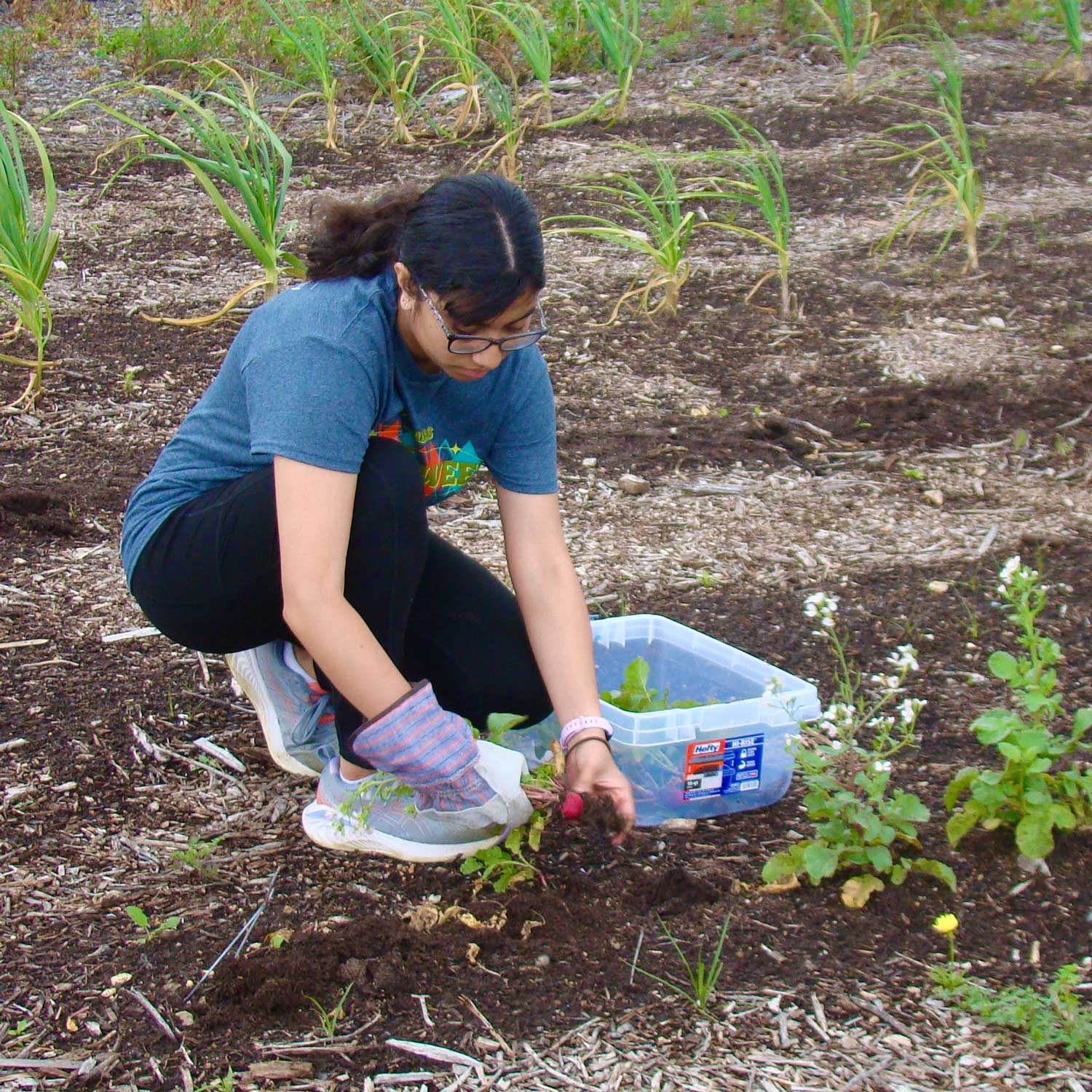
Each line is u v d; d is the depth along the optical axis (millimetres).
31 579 3305
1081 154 6699
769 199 4984
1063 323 4957
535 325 1982
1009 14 8961
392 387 2049
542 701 2379
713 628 3176
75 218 6027
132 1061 1913
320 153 6938
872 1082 1896
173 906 2234
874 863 2217
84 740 2680
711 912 2219
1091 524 3668
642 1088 1876
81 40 9219
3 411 4250
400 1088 1872
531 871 2287
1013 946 2156
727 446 4117
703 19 8883
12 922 2193
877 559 3494
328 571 1965
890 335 4879
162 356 4691
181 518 2232
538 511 2324
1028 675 2377
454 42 6875
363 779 2314
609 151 6871
